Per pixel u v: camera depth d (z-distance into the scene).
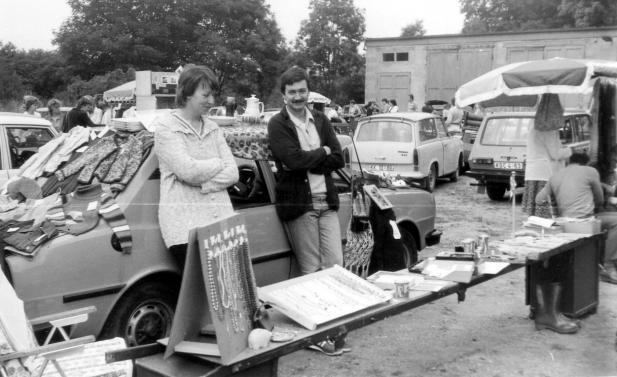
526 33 19.47
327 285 3.56
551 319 4.86
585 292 5.12
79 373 3.20
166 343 2.93
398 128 11.94
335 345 4.36
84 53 28.67
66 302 3.56
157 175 3.99
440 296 3.77
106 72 29.58
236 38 39.53
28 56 22.64
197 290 2.89
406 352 4.46
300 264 4.60
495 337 4.75
